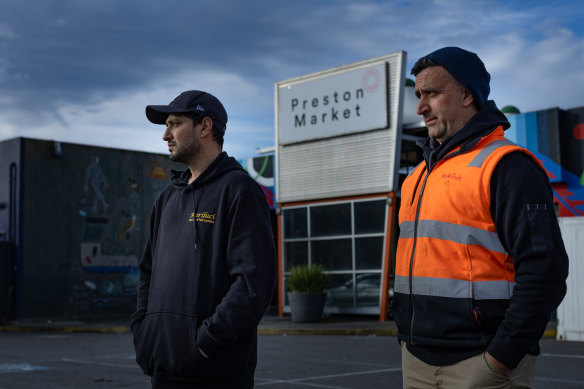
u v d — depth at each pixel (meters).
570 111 19.59
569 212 19.45
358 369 10.33
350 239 20.91
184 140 3.52
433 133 2.96
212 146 3.58
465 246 2.72
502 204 2.66
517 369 2.69
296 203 22.36
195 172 3.59
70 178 24.77
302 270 20.36
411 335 2.88
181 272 3.36
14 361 11.70
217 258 3.33
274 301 29.84
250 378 3.38
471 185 2.74
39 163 23.89
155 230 3.68
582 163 19.28
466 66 2.89
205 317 3.28
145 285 3.70
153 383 3.44
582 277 14.82
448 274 2.76
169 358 3.30
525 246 2.59
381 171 20.16
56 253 24.16
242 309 3.17
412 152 21.81
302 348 13.63
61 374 10.03
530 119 20.05
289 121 22.41
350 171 20.88
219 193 3.39
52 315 23.86
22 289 23.09
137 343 3.50
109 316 25.58
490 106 2.91
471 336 2.70
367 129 20.42
